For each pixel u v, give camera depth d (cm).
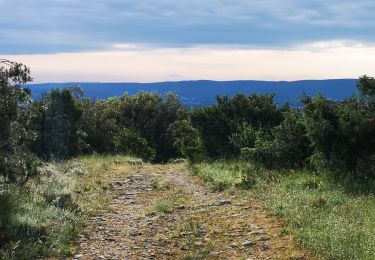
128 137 3466
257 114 2366
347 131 1355
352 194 1179
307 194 1193
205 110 2409
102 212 1177
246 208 1148
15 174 1008
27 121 1029
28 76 962
